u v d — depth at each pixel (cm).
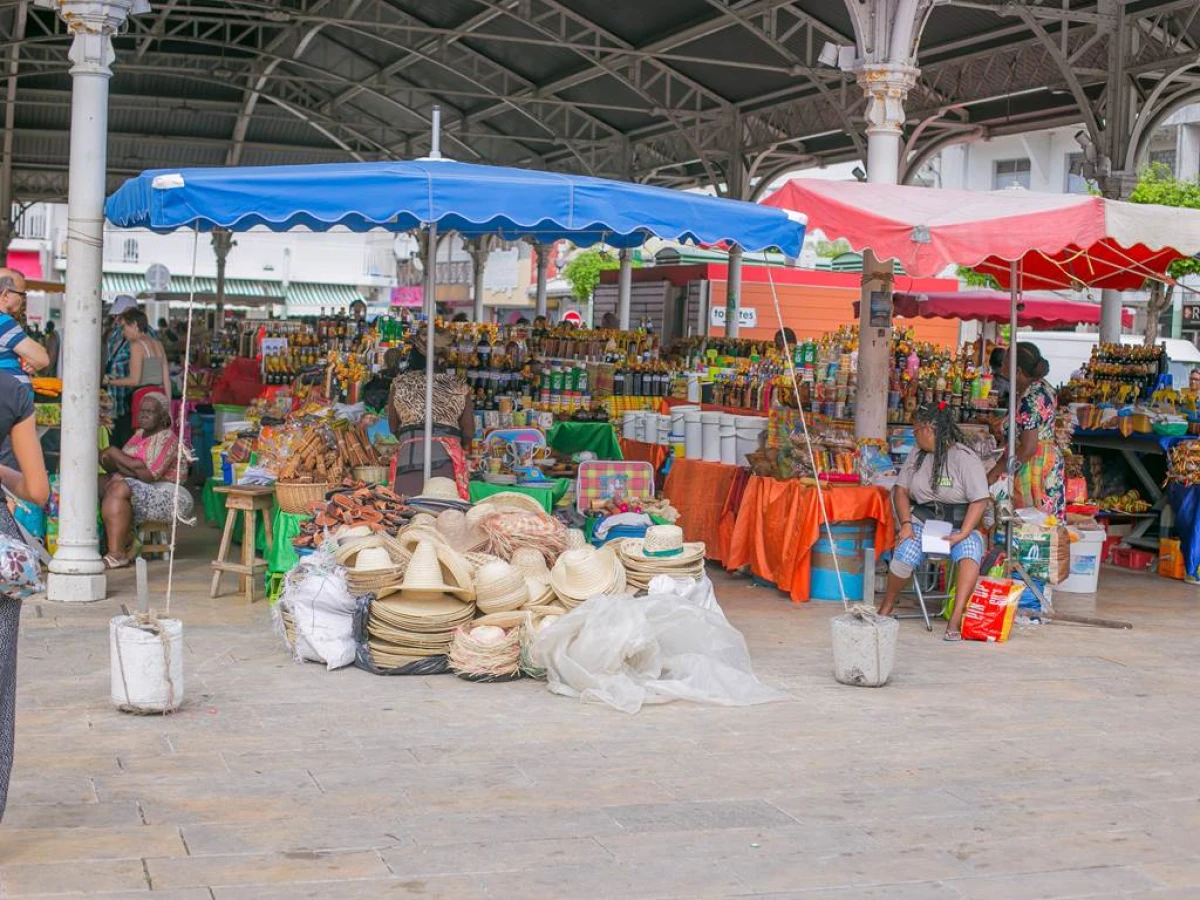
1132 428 976
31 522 789
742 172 1959
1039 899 360
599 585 604
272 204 586
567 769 463
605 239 989
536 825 405
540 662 571
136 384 887
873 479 787
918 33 825
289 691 557
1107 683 618
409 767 460
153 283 3116
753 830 407
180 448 744
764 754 489
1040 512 776
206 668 593
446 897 348
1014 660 663
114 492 807
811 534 780
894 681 610
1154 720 554
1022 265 948
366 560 595
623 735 508
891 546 788
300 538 663
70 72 712
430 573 593
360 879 358
